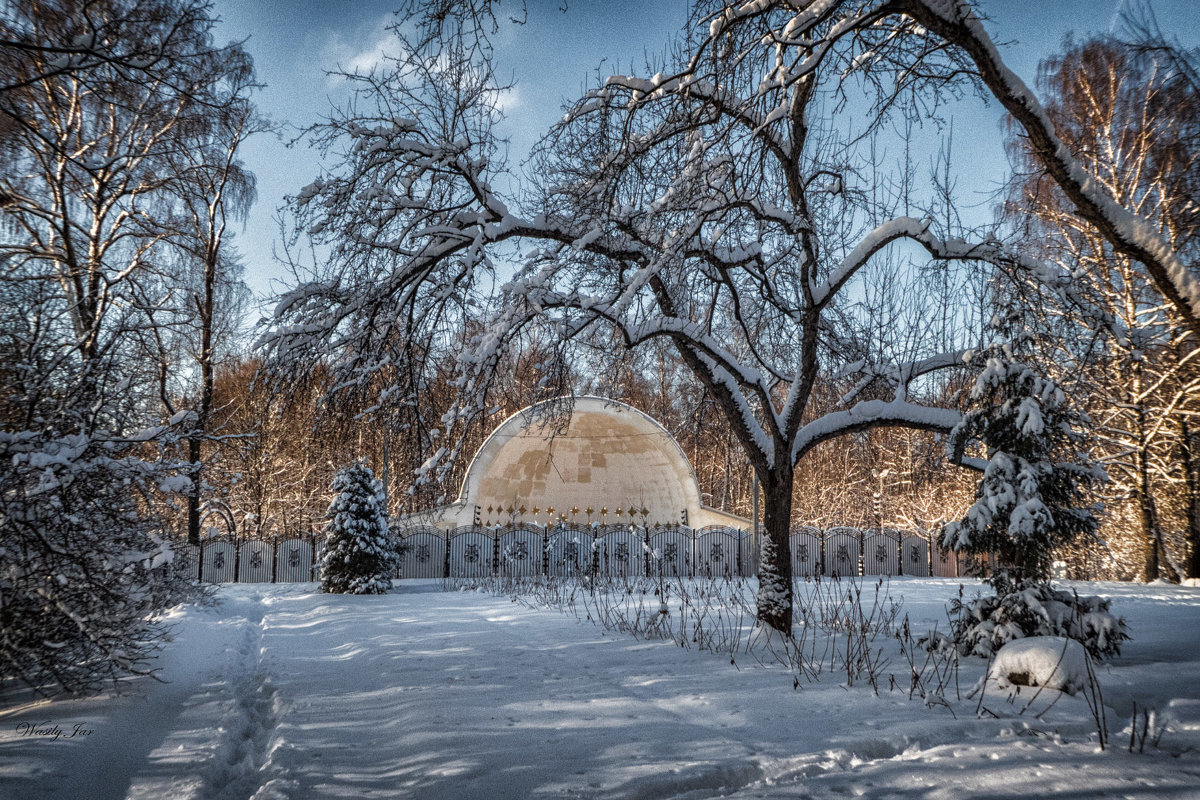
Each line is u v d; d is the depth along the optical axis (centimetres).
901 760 620
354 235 1097
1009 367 1104
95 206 1967
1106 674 922
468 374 1096
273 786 539
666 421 3800
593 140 1094
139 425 917
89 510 780
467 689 872
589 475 3894
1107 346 1355
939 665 1005
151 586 899
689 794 542
